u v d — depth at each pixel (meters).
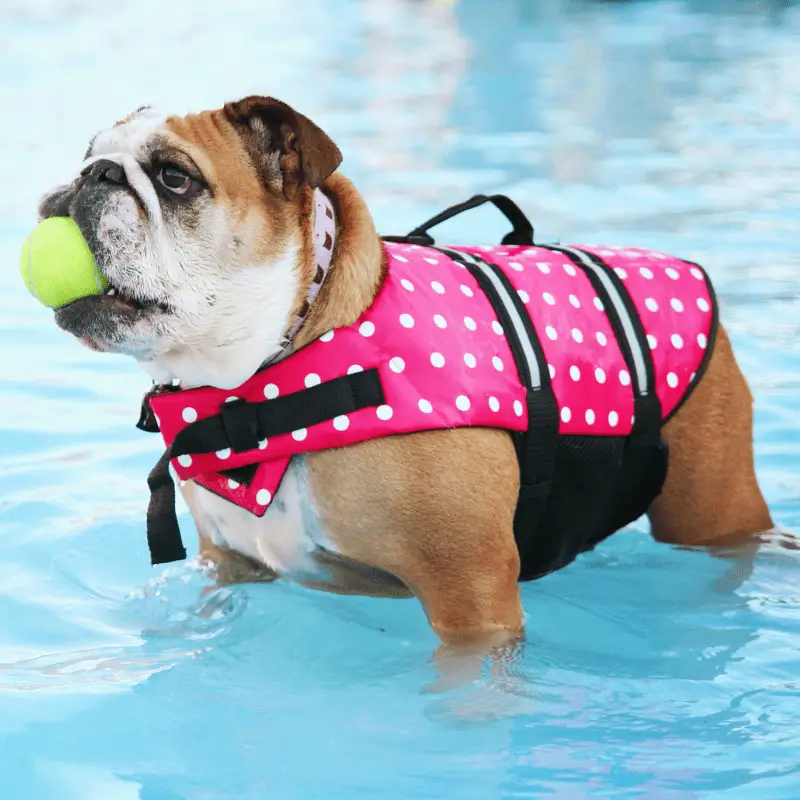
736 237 11.93
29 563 6.76
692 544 6.72
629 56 22.48
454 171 14.62
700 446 6.40
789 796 4.52
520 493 5.65
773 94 18.98
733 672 5.61
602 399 5.85
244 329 5.15
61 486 7.72
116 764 4.84
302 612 6.29
